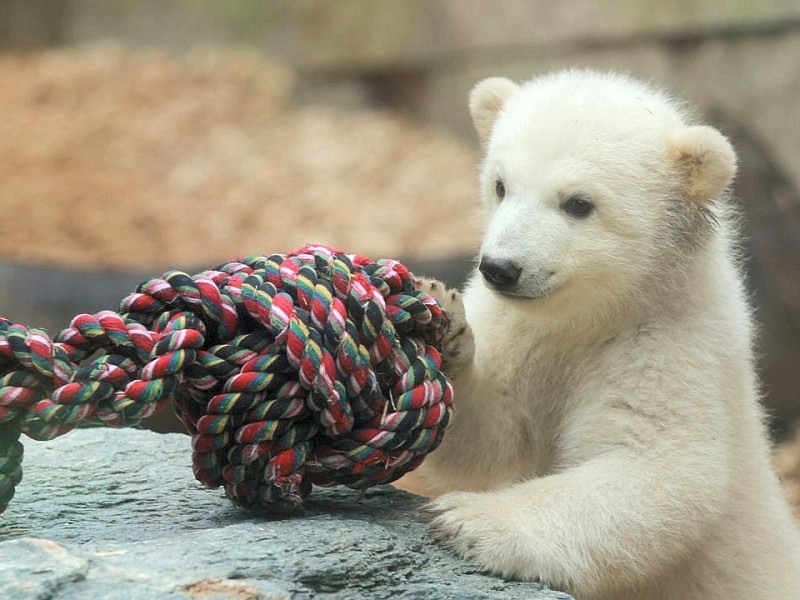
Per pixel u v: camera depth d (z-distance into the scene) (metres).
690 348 7.50
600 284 7.79
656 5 24.05
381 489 7.33
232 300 5.66
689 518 6.95
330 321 5.63
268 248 23.20
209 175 26.38
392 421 5.88
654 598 7.99
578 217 7.88
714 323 7.71
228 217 24.58
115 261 21.69
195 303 5.56
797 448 17.22
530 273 7.67
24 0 32.56
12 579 4.80
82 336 5.36
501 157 8.23
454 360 7.23
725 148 7.92
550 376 8.16
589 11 25.58
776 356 17.77
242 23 31.34
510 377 8.05
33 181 25.05
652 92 9.04
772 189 19.50
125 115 28.59
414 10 29.38
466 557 6.39
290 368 5.59
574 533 6.59
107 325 5.37
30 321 16.95
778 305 17.80
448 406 6.24
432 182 26.84
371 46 29.95
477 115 9.36
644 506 6.81
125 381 5.36
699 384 7.36
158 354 5.38
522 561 6.37
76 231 22.92
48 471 7.17
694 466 7.05
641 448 7.18
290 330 5.51
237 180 26.31
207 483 6.01
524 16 27.03
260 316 5.57
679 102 9.22
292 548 5.50
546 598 5.91
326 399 5.59
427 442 6.10
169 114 28.84
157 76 30.33
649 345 7.55
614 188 7.85
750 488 8.06
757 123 22.00
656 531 6.81
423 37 29.23
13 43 32.59
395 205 25.64
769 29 22.17
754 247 18.09
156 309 5.60
